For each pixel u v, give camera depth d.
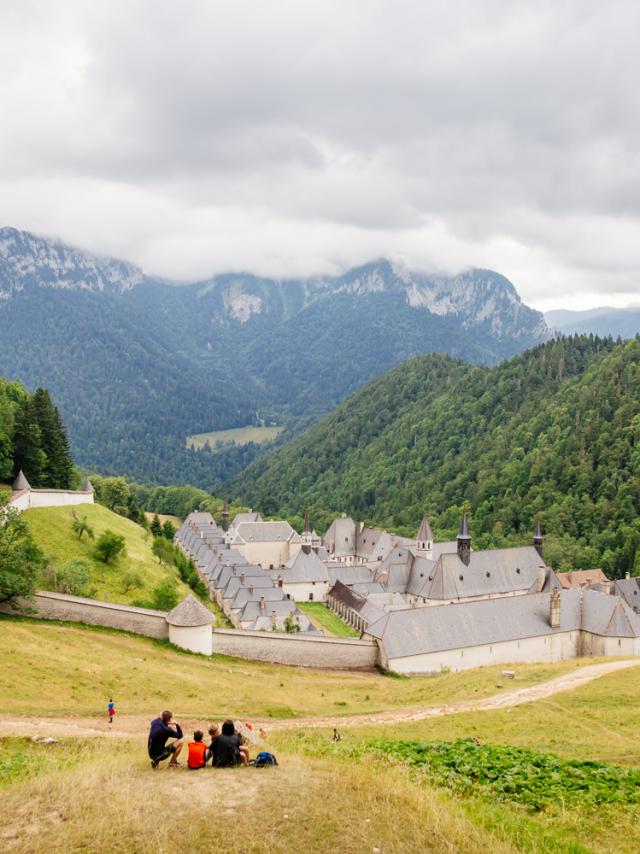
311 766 29.72
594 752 41.81
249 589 133.38
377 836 22.53
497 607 106.00
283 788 25.52
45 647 65.75
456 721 53.78
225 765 28.62
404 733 50.06
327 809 23.97
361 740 44.66
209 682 67.38
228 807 23.80
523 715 54.94
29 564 77.06
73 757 34.88
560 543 191.25
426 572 151.12
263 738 41.91
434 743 39.06
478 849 22.08
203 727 49.53
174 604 99.12
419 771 31.98
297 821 23.02
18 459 138.12
